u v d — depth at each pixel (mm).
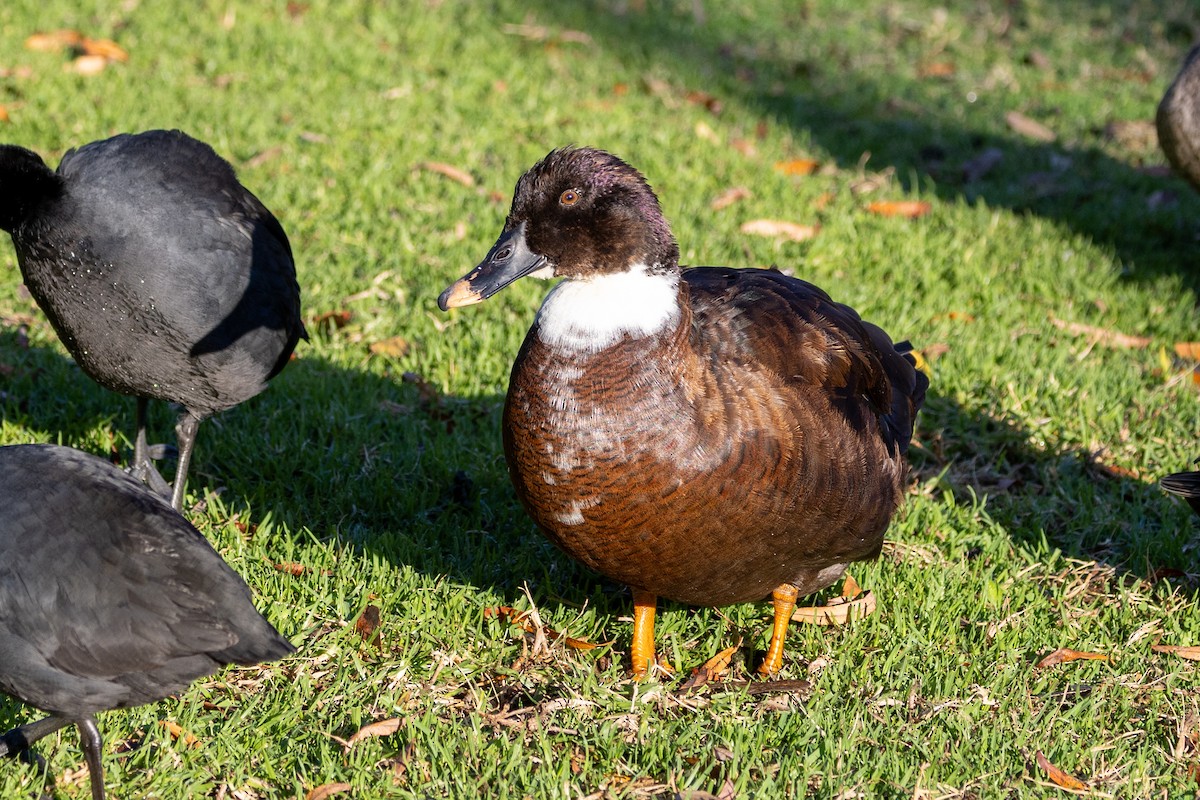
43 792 7129
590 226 7258
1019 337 12859
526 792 7180
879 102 19703
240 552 9133
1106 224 15633
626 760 7547
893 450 8367
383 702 7836
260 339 9008
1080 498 10461
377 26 19766
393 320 12398
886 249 14469
